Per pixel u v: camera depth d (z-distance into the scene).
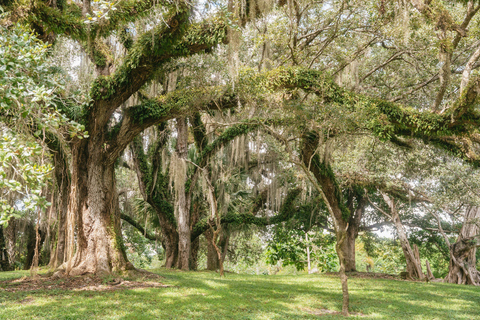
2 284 9.62
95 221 11.37
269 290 10.66
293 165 18.00
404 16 10.12
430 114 11.08
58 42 12.96
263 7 9.56
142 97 14.92
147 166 17.92
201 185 18.58
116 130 12.02
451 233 22.64
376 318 7.41
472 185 15.80
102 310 6.93
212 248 19.80
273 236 23.61
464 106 10.20
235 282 12.21
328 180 16.58
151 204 18.09
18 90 3.54
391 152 15.55
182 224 17.66
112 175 11.99
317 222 22.41
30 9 8.48
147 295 8.57
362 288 12.38
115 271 11.09
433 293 11.77
